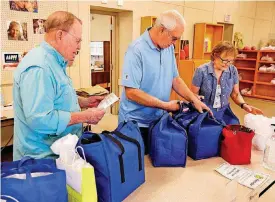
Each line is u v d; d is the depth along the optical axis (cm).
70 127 147
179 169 158
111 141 122
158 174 151
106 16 577
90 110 143
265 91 716
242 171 155
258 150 186
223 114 200
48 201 94
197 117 174
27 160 107
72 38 135
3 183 90
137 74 180
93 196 106
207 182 144
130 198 127
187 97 198
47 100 124
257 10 884
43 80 123
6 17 345
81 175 104
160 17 177
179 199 128
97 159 115
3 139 352
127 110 190
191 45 669
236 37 796
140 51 180
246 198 127
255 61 728
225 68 226
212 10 703
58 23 131
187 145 162
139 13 524
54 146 117
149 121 191
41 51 130
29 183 92
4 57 349
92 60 647
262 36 945
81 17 436
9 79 357
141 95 176
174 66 206
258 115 195
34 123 122
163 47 184
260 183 141
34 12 372
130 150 127
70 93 144
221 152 174
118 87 569
